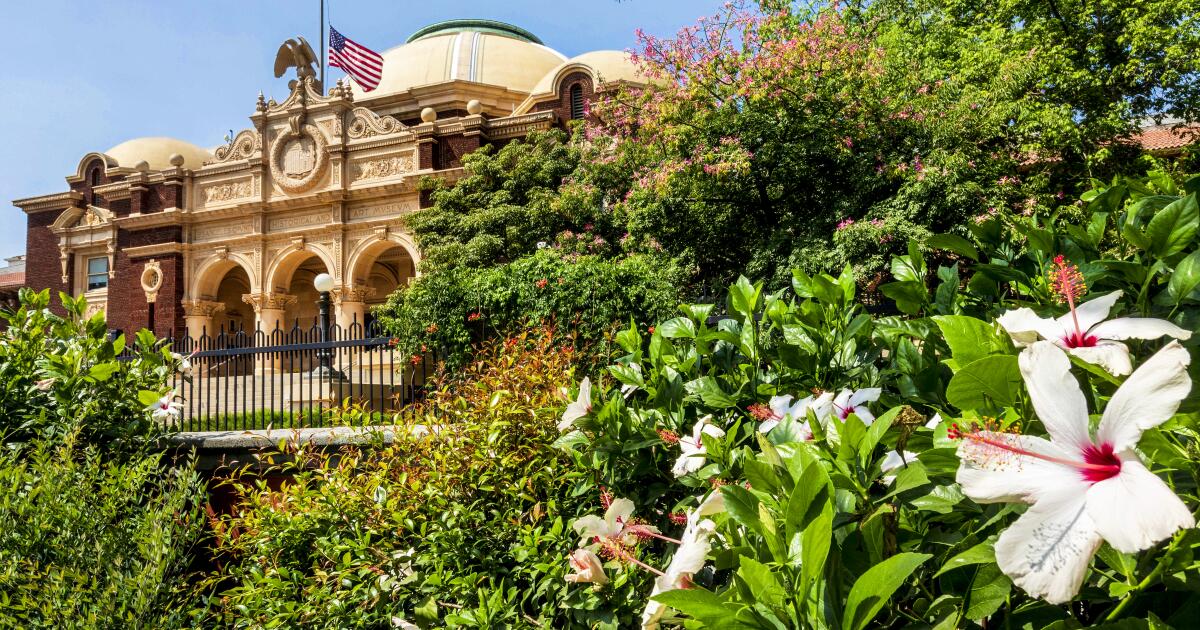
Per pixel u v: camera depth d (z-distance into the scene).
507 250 18.70
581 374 6.56
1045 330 1.32
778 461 1.40
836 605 1.12
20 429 5.24
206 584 4.07
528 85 36.06
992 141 13.99
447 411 4.14
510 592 3.00
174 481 4.60
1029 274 2.04
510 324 8.02
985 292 2.03
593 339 7.50
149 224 30.14
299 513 3.88
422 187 24.28
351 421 4.62
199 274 29.36
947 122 12.84
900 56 15.73
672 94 14.66
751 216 15.13
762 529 1.27
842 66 13.61
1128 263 1.63
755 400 2.54
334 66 28.64
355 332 8.55
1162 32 14.48
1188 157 15.56
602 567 2.46
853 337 2.36
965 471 1.03
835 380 2.31
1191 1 14.32
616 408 2.73
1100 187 2.31
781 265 13.55
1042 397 1.04
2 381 5.49
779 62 13.51
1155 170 2.29
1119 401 0.95
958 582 1.28
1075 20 15.96
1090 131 14.09
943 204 11.82
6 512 3.65
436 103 32.28
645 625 1.60
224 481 4.44
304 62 28.27
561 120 26.83
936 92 13.79
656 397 2.72
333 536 3.64
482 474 3.60
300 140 27.97
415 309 8.66
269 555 3.78
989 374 1.19
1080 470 0.97
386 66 37.72
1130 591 1.02
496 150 25.88
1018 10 16.64
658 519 2.78
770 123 13.99
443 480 3.58
